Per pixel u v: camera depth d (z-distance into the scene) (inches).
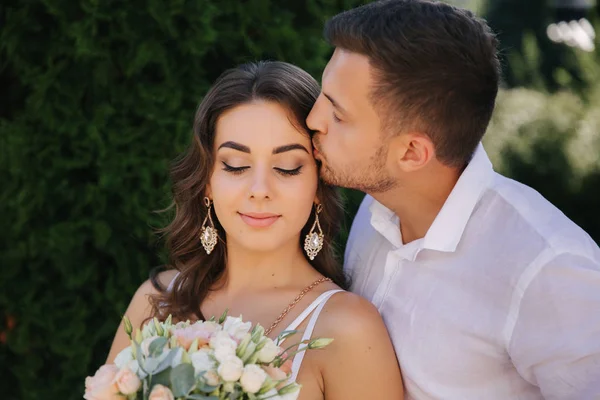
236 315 92.7
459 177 86.2
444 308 84.1
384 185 86.6
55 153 120.8
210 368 70.0
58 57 121.3
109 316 125.8
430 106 81.5
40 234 123.3
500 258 81.4
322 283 92.3
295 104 86.8
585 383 76.5
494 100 85.7
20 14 120.5
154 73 121.9
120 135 118.7
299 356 85.0
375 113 82.7
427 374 84.8
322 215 94.9
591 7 360.8
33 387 129.4
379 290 89.8
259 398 70.4
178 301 96.1
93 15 114.8
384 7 84.1
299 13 128.1
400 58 80.8
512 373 83.7
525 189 85.0
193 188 94.9
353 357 84.2
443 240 83.9
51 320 125.0
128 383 69.0
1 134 123.3
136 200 120.1
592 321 76.0
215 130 89.1
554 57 425.7
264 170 86.3
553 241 78.8
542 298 78.2
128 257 124.3
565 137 309.7
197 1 117.0
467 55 81.7
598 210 305.1
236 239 88.7
